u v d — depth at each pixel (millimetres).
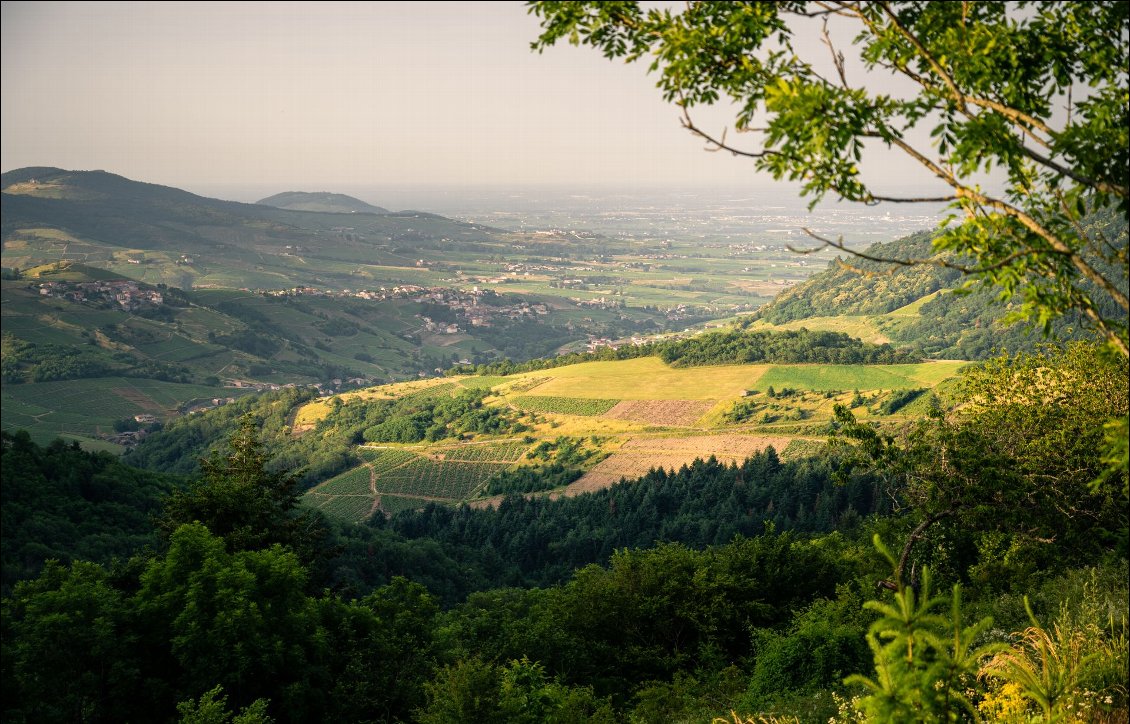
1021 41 6387
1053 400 21391
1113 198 6184
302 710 26938
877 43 6410
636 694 24469
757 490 121000
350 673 30375
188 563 29484
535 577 116000
